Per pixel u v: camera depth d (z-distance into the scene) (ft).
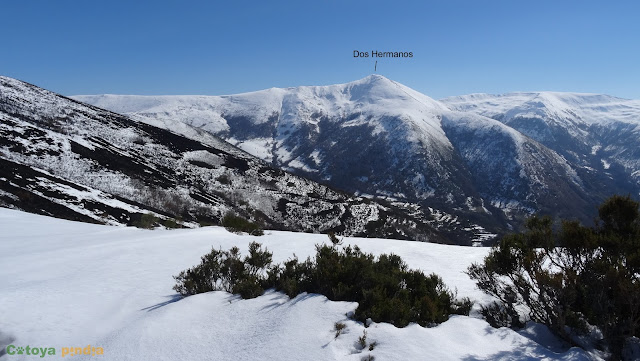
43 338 16.57
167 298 22.08
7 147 225.97
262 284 21.72
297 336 13.88
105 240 41.93
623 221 17.74
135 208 178.91
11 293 21.88
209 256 24.17
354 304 16.80
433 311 16.03
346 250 25.02
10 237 43.39
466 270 27.78
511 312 16.61
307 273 21.03
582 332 14.61
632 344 13.89
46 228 53.01
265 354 12.93
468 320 15.78
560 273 14.98
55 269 28.50
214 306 18.97
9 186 152.25
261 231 54.08
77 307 20.34
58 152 250.78
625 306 13.53
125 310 20.22
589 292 14.92
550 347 14.25
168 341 14.83
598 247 16.33
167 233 48.67
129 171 270.87
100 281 25.41
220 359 13.12
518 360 11.97
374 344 13.11
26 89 432.66
